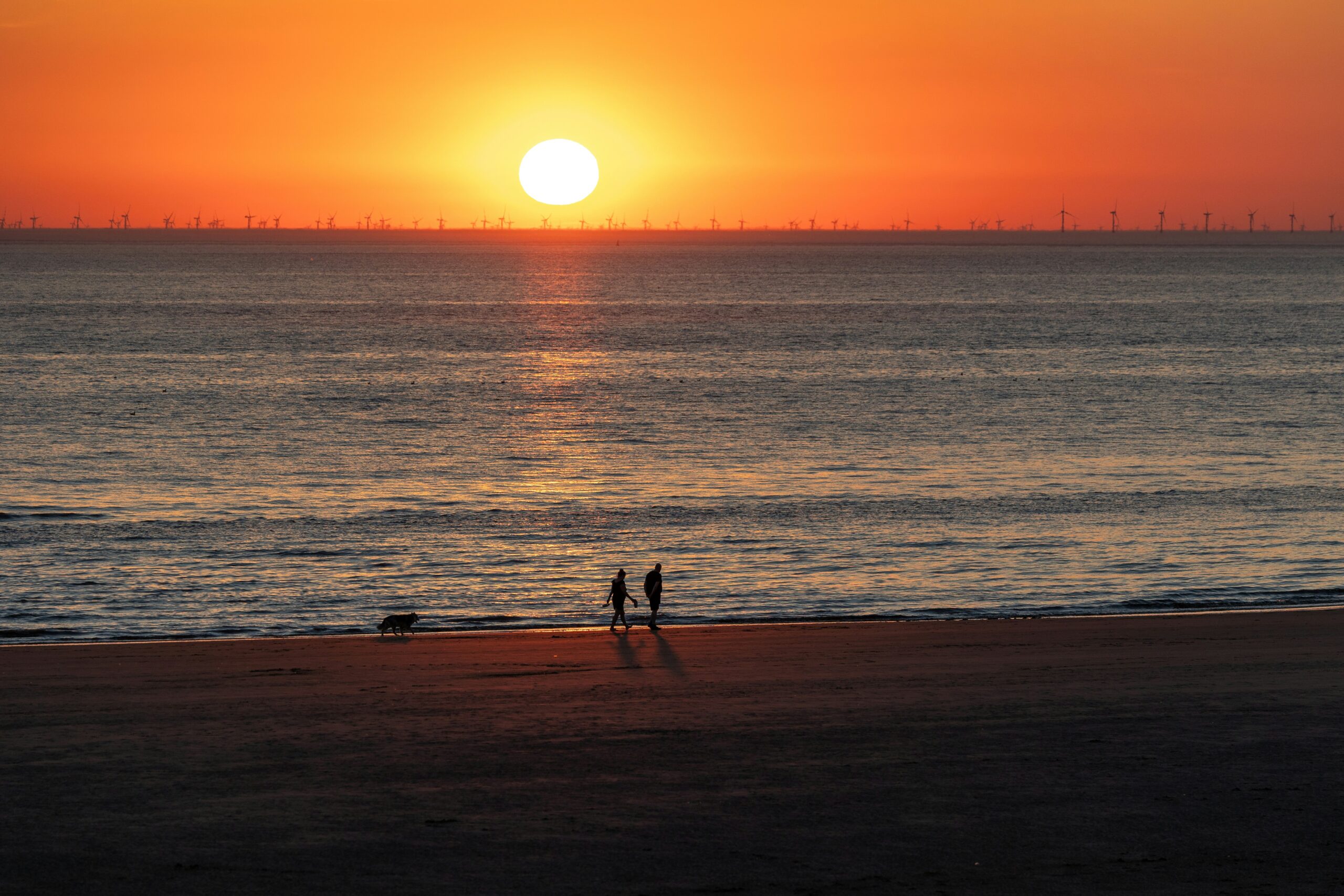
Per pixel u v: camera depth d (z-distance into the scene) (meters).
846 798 54.25
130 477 185.62
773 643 89.25
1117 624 97.12
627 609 111.56
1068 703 69.94
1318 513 158.38
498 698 71.12
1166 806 53.38
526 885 45.22
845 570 128.75
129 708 68.50
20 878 45.16
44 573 125.88
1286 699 70.81
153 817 51.34
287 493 173.75
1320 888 45.53
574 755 59.94
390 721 65.94
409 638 92.12
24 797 53.47
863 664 81.00
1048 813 52.62
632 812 52.47
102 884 44.78
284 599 115.62
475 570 128.38
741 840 49.53
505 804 53.22
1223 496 171.00
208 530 148.75
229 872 45.97
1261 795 54.69
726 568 129.62
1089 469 194.62
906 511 160.88
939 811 52.72
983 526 151.25
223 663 81.38
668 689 73.62
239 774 56.81
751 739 62.81
